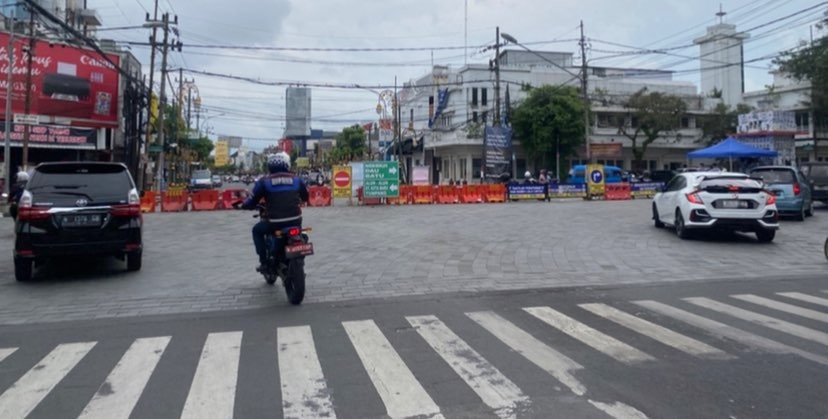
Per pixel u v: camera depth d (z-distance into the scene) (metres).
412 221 19.16
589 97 50.66
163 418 4.06
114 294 8.38
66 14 36.19
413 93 68.69
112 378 4.89
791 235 14.85
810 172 21.56
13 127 29.48
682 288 8.62
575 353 5.47
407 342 5.86
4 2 32.62
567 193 31.56
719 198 13.35
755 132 33.22
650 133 50.84
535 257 11.64
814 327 6.36
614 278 9.46
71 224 9.12
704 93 61.69
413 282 9.11
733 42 59.12
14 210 11.09
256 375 4.92
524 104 48.09
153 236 15.61
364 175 27.25
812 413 4.07
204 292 8.48
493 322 6.64
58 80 30.78
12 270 10.54
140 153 38.81
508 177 36.62
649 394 4.43
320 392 4.52
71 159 33.12
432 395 4.44
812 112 41.09
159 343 5.92
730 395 4.41
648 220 18.77
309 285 8.89
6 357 5.52
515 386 4.62
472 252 12.29
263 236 8.38
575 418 4.00
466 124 52.09
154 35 33.53
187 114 63.34
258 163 146.00
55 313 7.28
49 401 4.40
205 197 25.27
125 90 37.38
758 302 7.65
